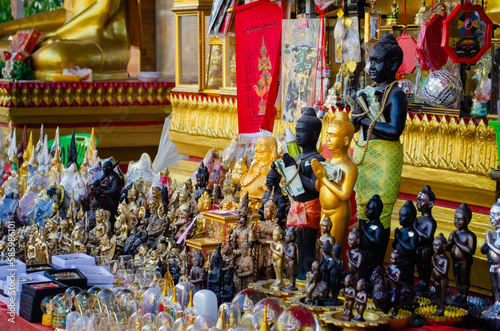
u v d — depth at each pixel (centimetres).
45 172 712
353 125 448
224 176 659
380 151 458
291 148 523
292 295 440
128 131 1220
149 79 1246
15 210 652
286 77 648
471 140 547
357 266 411
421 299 436
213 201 586
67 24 1329
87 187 666
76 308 443
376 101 458
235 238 474
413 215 427
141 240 558
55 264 541
